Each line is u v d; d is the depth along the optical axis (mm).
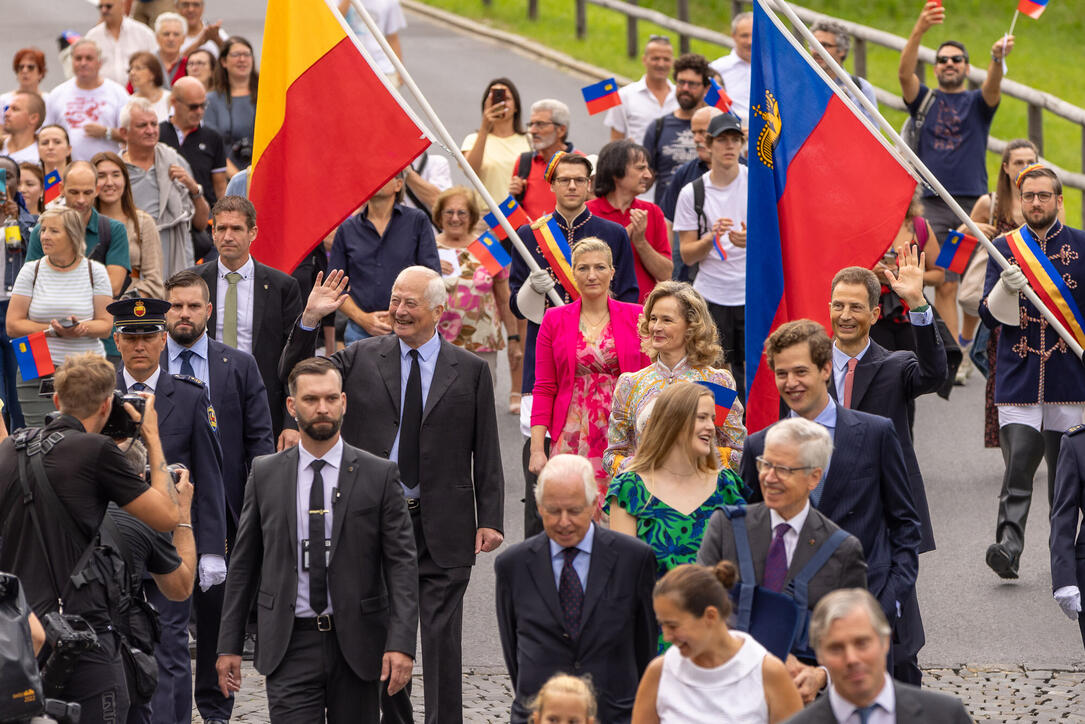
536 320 26391
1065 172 48062
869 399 21672
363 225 30203
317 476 19609
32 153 40281
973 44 78438
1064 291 27359
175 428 22438
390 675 19156
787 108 25031
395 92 26047
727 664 15414
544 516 17812
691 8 78438
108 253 30562
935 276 31688
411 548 19781
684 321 21844
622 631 18000
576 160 27516
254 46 64438
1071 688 23141
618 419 22125
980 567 27859
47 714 16062
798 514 17750
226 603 19844
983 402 37500
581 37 71938
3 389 31266
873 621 13906
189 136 38125
